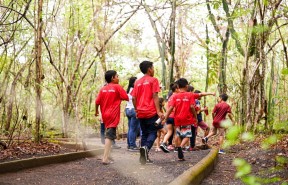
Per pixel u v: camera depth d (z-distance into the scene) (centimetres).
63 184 567
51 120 1459
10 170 671
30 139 1076
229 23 1101
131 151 1055
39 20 1020
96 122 2062
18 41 1078
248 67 1172
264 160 728
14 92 973
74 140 1227
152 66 781
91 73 1958
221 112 1078
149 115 753
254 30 319
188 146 1143
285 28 1112
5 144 897
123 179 597
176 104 912
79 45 1550
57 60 1550
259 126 1041
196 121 920
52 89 1440
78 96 1648
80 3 1510
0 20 869
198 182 571
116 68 1920
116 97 788
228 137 224
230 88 1415
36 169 704
